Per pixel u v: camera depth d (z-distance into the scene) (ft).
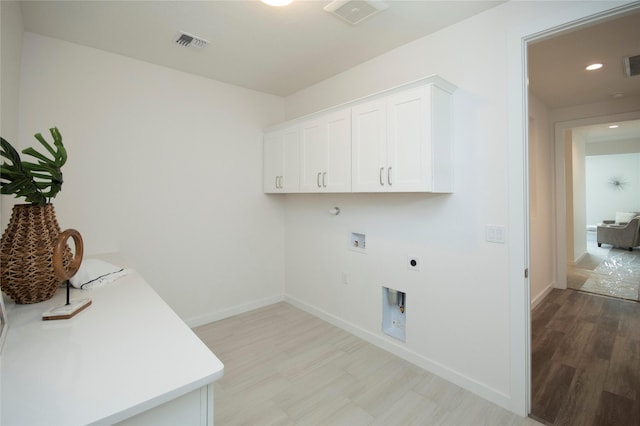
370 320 9.14
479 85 6.61
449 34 7.13
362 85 9.21
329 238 10.52
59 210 7.83
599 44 8.13
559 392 6.87
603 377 7.44
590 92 11.75
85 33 7.46
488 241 6.52
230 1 6.23
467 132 6.81
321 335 9.57
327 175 8.87
